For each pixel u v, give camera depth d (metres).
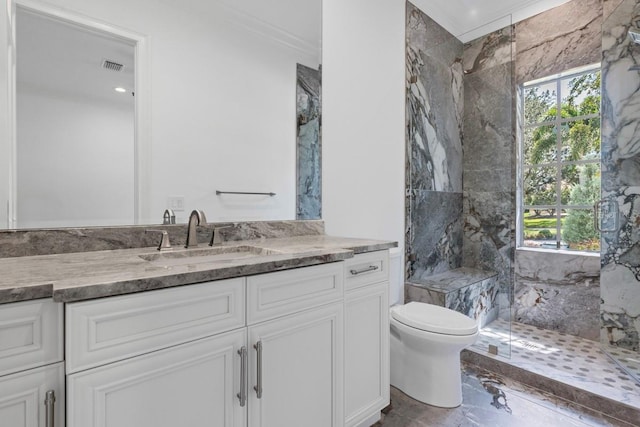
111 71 1.26
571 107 2.70
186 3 1.45
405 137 2.50
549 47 2.66
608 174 2.26
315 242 1.57
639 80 2.09
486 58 2.86
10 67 1.07
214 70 1.54
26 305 0.66
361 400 1.41
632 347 2.14
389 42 2.36
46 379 0.68
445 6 2.65
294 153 1.84
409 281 2.53
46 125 1.13
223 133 1.57
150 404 0.80
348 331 1.35
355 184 2.14
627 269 2.16
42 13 1.13
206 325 0.90
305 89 1.88
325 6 1.96
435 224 2.76
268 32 1.72
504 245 2.75
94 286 0.70
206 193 1.51
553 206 2.80
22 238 1.08
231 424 0.96
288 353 1.11
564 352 2.19
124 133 1.29
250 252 1.43
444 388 1.68
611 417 1.59
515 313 2.82
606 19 2.25
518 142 2.87
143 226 1.33
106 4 1.25
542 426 1.52
